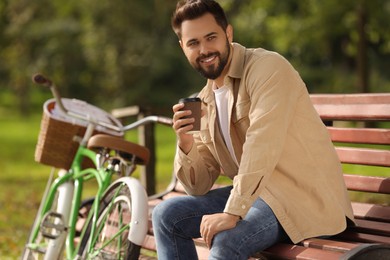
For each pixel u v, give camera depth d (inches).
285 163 162.9
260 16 931.3
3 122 1518.2
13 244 344.2
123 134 235.1
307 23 807.7
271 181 162.6
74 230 217.8
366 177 188.4
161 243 169.3
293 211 160.4
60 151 234.8
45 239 237.6
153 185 315.0
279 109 158.6
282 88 160.4
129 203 194.5
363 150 191.2
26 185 601.0
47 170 718.5
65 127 231.9
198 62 167.0
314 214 161.5
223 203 173.3
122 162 208.1
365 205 185.0
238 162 173.6
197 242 187.2
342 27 791.1
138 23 1477.6
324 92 1348.4
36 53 1565.0
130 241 185.0
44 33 1523.1
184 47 168.6
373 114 188.4
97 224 205.3
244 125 167.9
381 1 709.3
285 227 159.2
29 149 967.0
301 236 159.6
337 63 1389.0
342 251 150.9
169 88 1560.0
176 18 168.1
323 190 162.6
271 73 161.3
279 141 157.2
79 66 1581.0
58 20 1526.8
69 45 1542.8
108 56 1480.1
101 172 211.3
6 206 478.3
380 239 163.8
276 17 866.1
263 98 159.6
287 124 159.5
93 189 554.9
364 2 685.9
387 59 1298.0
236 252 154.2
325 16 778.8
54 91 221.6
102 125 226.5
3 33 1520.7
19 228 394.0
